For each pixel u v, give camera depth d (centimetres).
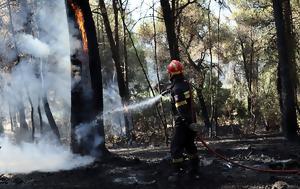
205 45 2959
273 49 2516
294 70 1595
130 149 1527
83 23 970
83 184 708
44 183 730
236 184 645
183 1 2542
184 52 2853
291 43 1598
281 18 1430
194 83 2808
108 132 2472
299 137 1445
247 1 2870
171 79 691
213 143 1466
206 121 2931
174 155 690
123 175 759
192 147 695
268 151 1004
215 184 652
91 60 975
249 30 3155
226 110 3431
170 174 726
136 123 2633
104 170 817
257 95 2920
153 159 949
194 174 689
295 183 632
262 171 700
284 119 1462
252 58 3228
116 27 2319
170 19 1504
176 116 691
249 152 980
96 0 2667
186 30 2762
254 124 2773
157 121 2577
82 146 966
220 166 783
